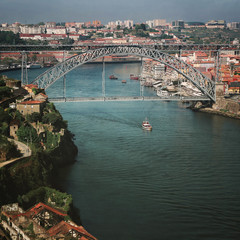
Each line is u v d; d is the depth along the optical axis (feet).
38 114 545.44
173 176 479.00
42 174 421.18
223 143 615.57
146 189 440.45
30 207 352.90
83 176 469.57
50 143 505.66
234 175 487.61
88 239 295.07
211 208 404.16
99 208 395.14
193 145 601.62
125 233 356.59
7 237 292.20
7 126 493.36
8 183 379.14
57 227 304.09
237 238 357.82
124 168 498.28
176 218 383.65
